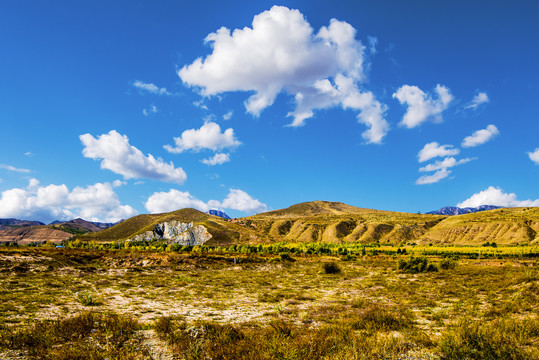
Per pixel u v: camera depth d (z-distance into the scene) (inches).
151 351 337.1
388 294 889.5
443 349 341.4
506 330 376.8
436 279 1283.2
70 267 1534.2
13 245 3388.3
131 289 1008.2
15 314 550.6
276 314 620.7
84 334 385.1
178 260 2144.4
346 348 334.0
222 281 1305.4
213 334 387.2
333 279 1450.5
